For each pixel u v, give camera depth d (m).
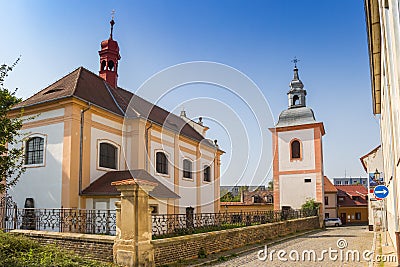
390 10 8.57
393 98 11.05
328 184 53.50
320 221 37.44
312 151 40.88
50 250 10.06
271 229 20.67
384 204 26.02
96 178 19.17
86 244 11.01
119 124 21.02
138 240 10.21
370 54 15.69
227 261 12.34
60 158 18.14
